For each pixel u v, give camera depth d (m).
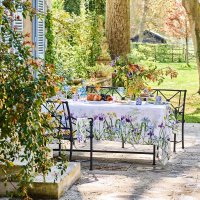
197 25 19.16
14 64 4.81
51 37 15.78
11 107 4.75
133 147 10.20
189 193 6.91
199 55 19.34
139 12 40.50
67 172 7.01
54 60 15.92
